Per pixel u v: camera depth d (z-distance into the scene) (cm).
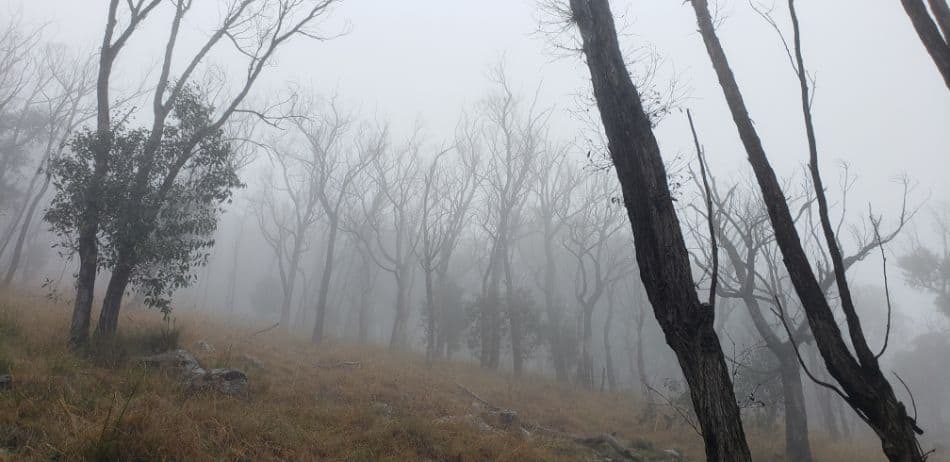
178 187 1238
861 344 372
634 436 1430
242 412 775
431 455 796
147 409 654
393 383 1372
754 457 1448
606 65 511
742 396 1852
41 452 531
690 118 413
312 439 726
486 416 1193
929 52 406
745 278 1666
